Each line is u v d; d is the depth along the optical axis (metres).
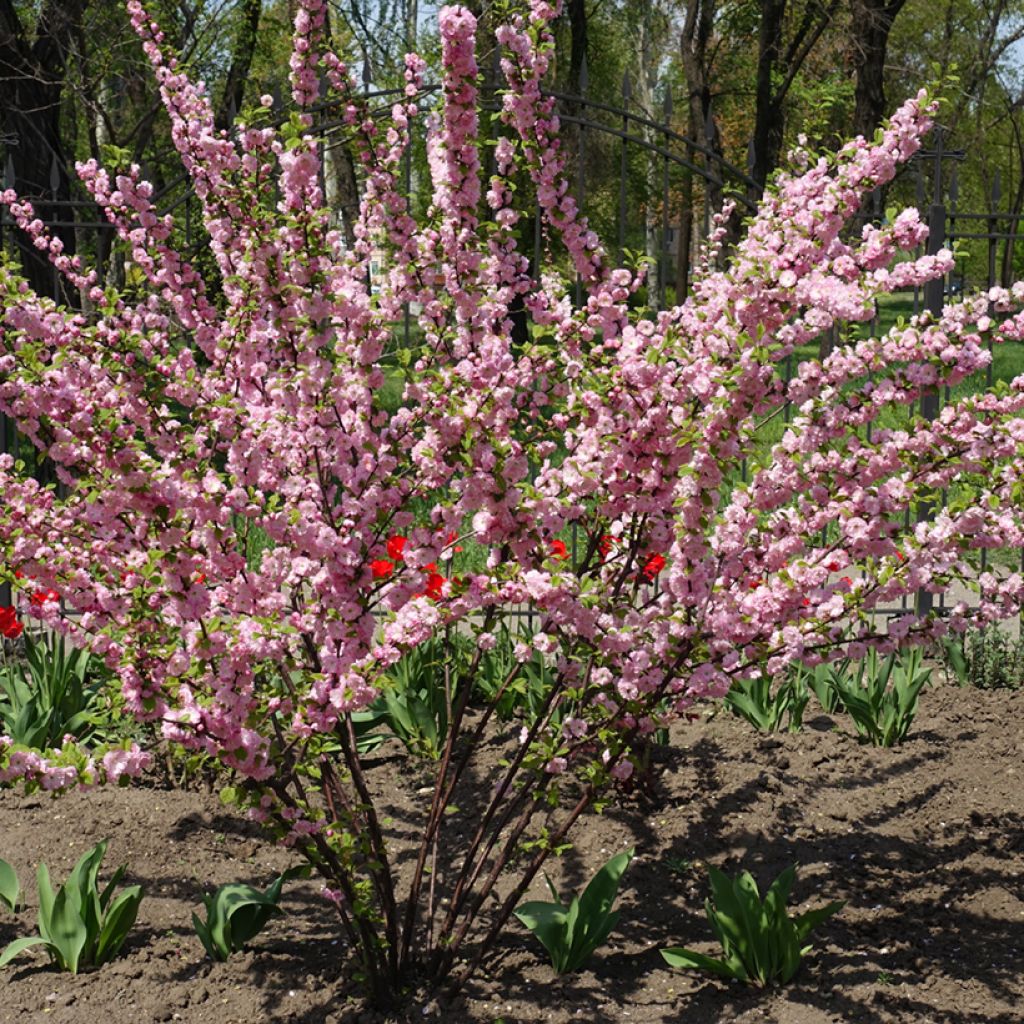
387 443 2.08
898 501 2.19
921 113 2.14
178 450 2.10
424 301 2.46
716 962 2.23
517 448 2.05
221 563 1.99
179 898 2.54
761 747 3.22
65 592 2.14
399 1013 2.17
